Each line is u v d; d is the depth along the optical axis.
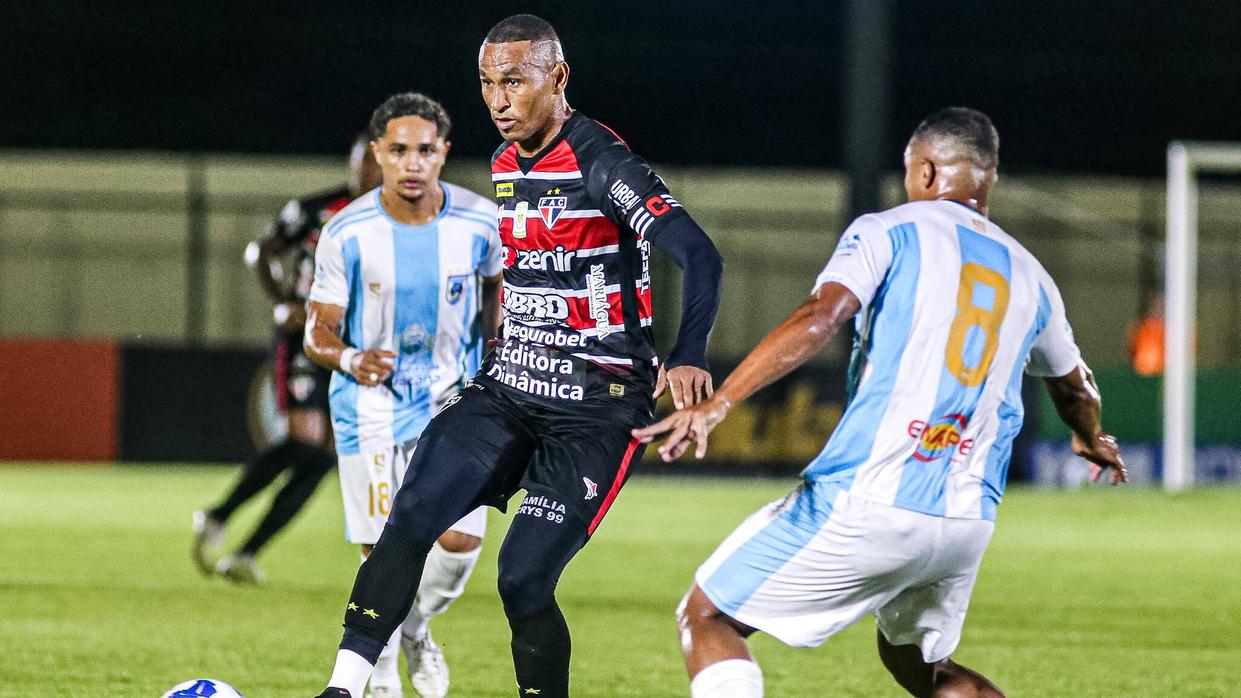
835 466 11.30
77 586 25.33
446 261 15.73
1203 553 33.56
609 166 12.06
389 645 14.97
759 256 75.81
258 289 74.38
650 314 12.91
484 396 12.80
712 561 11.54
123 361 55.84
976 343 11.29
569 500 12.18
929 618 11.95
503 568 12.02
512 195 12.59
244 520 38.31
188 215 74.56
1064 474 54.91
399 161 15.34
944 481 11.27
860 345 11.52
